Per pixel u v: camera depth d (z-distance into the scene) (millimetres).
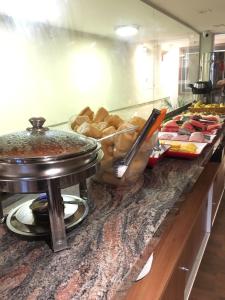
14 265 572
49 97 1437
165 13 2336
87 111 1126
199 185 1609
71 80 1580
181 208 1262
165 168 1167
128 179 968
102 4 1661
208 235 1896
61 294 494
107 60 1882
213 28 3248
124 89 2098
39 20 1333
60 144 618
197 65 3684
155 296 773
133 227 705
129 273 553
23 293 498
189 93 3436
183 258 1104
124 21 1952
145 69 2375
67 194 899
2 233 690
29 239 652
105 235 671
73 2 1484
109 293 497
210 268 1692
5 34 1182
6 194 879
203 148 1413
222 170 2209
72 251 612
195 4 2119
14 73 1235
